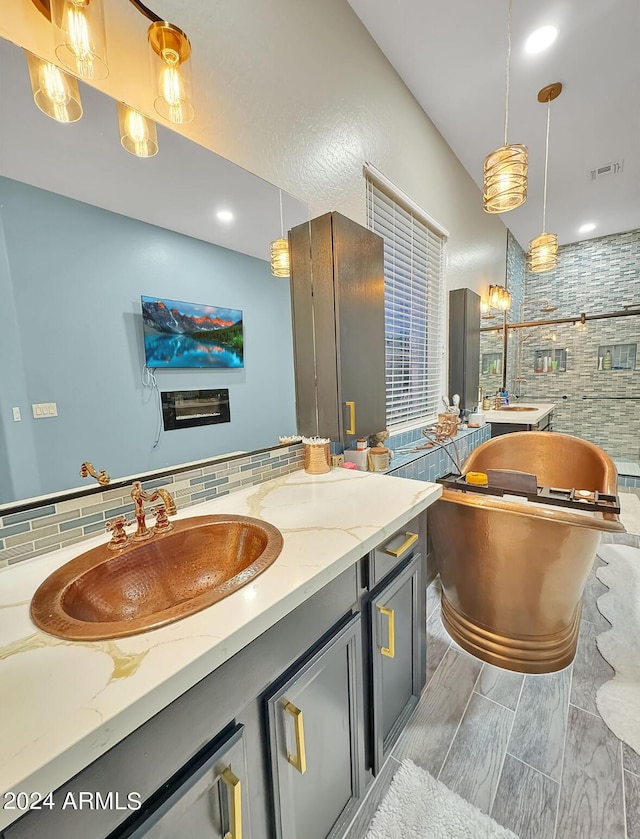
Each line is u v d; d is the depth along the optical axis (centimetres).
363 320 163
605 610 183
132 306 97
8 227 76
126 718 44
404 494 121
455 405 292
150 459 103
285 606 65
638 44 194
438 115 246
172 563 90
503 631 152
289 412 148
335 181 165
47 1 79
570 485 240
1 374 76
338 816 91
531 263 323
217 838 58
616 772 108
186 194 109
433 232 275
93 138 88
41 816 39
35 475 82
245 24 122
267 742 68
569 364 524
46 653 53
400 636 116
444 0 169
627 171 324
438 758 114
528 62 205
